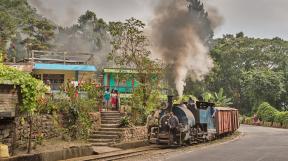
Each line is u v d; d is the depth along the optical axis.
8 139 14.18
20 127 16.06
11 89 13.73
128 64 29.31
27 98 14.41
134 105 24.88
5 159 12.76
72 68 30.62
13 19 41.66
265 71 62.44
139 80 27.69
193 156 17.70
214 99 53.50
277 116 52.22
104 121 22.81
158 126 22.38
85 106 20.84
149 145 22.80
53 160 15.12
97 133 21.23
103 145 19.78
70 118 19.92
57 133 19.03
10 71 14.23
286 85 61.94
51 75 30.39
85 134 20.25
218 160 16.34
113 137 20.78
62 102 19.97
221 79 66.44
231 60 66.75
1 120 13.96
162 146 22.47
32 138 16.73
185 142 23.38
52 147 16.48
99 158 16.30
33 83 14.61
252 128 47.28
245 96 65.38
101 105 24.36
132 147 20.89
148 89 26.39
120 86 31.92
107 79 32.12
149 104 25.89
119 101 25.88
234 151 19.67
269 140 27.11
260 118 57.28
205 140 26.27
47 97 19.28
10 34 39.44
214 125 28.69
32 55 30.77
